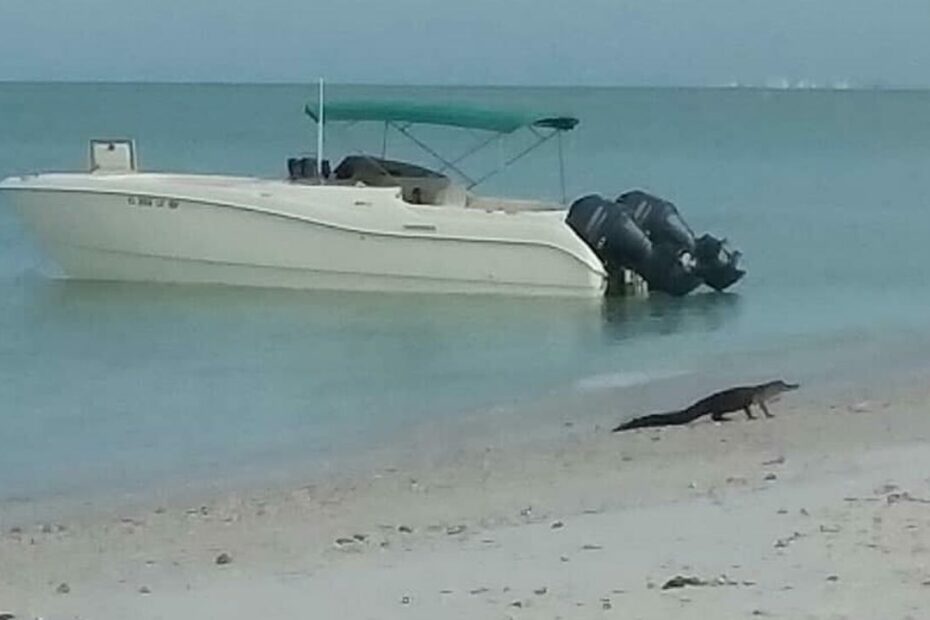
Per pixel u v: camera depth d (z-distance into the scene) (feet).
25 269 179.83
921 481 71.67
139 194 162.61
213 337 144.56
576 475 81.97
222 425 105.40
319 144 179.01
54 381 123.95
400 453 93.25
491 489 79.77
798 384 115.14
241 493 82.79
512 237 158.20
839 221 272.10
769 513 65.26
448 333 147.02
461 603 51.72
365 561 61.62
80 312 156.15
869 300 170.91
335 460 92.07
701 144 541.75
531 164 402.31
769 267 201.67
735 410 97.60
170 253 162.81
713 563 55.72
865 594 49.47
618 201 171.42
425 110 170.71
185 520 75.41
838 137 618.85
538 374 125.18
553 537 63.67
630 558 58.03
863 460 80.12
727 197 326.24
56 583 61.67
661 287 166.61
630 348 138.31
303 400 115.03
